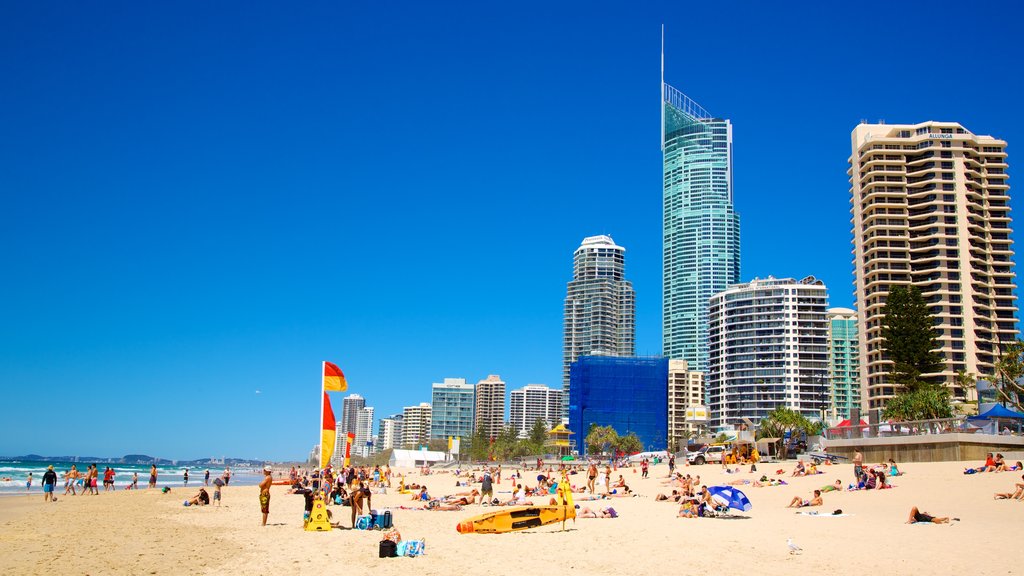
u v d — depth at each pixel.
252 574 21.62
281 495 68.62
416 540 26.42
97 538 30.88
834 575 20.73
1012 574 20.23
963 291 166.88
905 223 177.25
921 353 110.44
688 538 29.20
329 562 23.77
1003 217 175.62
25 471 184.00
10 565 23.31
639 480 73.19
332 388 58.88
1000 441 63.41
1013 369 103.38
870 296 172.00
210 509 49.62
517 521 31.92
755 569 21.88
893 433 73.31
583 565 22.91
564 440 147.00
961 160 177.62
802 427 137.38
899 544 26.25
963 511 36.78
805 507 42.50
